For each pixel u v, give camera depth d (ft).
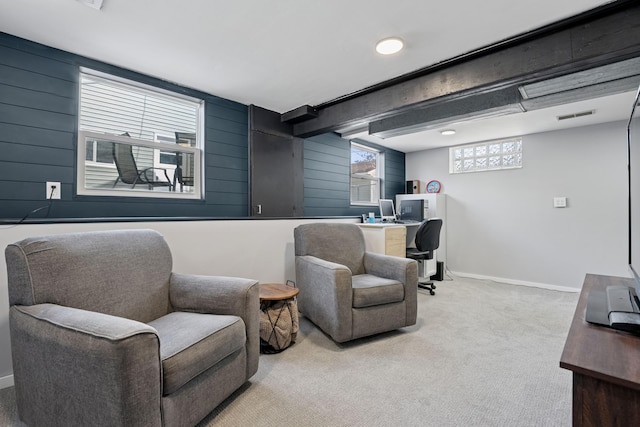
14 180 6.86
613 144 12.60
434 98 8.30
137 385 3.55
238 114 10.90
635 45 5.57
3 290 5.82
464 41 6.90
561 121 12.58
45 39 7.01
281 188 11.99
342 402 5.43
